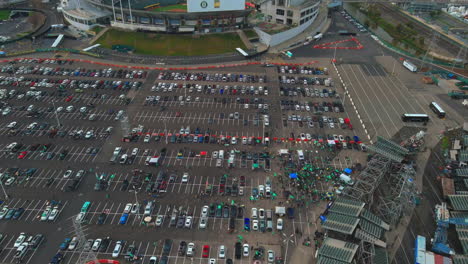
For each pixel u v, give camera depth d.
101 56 189.75
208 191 106.88
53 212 98.00
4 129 131.25
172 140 127.75
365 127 138.38
